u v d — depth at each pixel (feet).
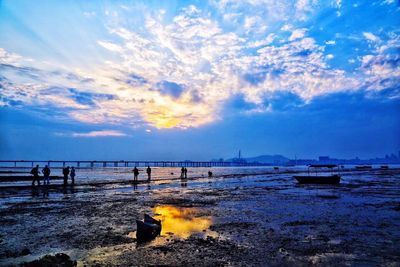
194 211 48.14
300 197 68.39
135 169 121.29
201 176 188.75
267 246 27.25
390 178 154.30
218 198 66.28
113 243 28.58
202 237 30.81
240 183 120.88
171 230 34.32
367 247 26.73
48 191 81.00
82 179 143.64
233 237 30.76
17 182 117.39
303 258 23.66
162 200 62.18
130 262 22.93
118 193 76.79
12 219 41.11
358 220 39.86
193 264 22.45
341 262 22.62
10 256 24.70
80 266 22.03
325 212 46.60
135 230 34.22
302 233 32.40
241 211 47.98
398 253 24.86
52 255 23.21
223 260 23.32
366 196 70.08
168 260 23.38
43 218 41.83
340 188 94.32
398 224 37.09
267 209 50.11
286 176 188.44
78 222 38.99
